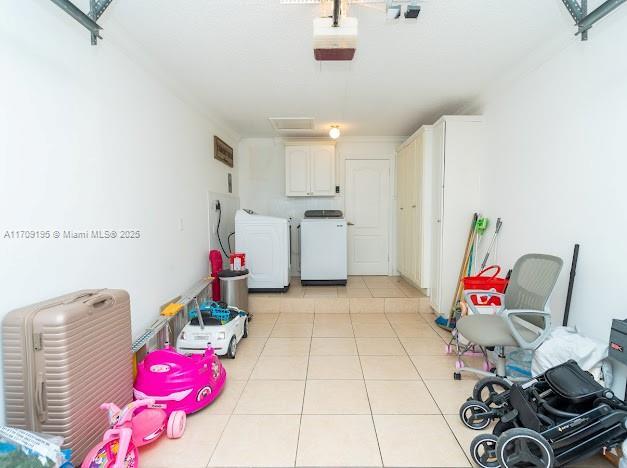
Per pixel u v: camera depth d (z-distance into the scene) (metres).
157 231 2.43
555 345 1.70
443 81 2.77
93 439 1.40
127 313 1.66
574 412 1.40
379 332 3.08
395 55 2.29
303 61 2.37
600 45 1.76
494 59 2.36
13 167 1.28
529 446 1.32
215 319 2.57
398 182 4.66
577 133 1.93
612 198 1.70
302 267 4.20
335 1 1.50
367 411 1.86
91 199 1.72
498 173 2.83
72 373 1.28
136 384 1.80
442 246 3.21
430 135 3.51
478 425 1.69
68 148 1.57
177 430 1.63
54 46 1.47
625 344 1.44
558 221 2.10
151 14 1.79
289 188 4.68
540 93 2.27
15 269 1.30
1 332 1.25
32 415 1.26
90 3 1.57
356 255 4.93
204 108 3.33
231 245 4.41
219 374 2.05
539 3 1.72
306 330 3.15
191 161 3.10
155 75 2.40
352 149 4.82
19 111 1.30
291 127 4.22
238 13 1.79
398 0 1.61
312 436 1.65
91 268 1.72
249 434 1.67
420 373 2.29
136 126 2.16
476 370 2.17
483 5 1.73
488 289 2.52
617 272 1.67
